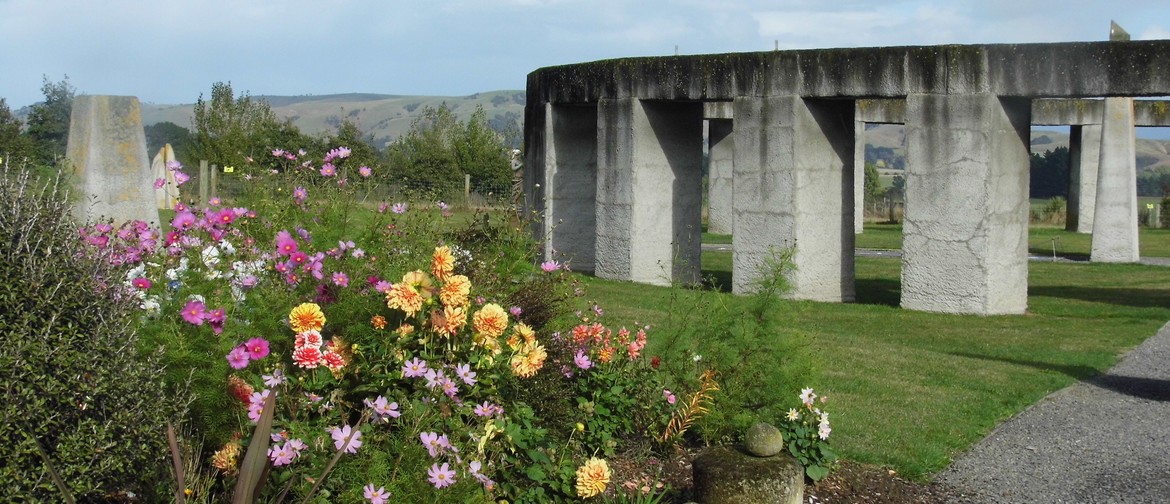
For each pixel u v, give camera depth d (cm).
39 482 376
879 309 1443
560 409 596
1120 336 1251
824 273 1538
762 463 561
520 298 660
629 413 660
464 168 3328
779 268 731
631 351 664
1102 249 2300
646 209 1675
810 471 628
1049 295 1673
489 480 481
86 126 1099
